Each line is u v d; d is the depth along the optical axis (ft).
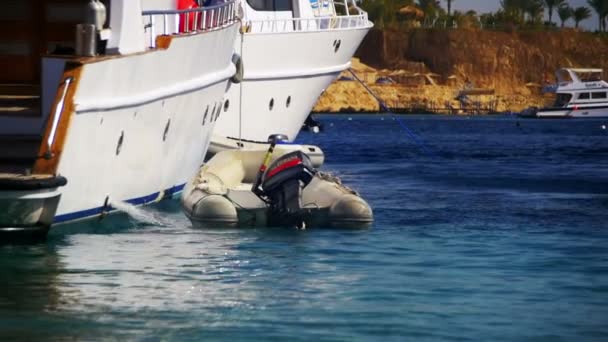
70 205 93.45
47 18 111.14
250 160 125.18
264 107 165.58
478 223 116.47
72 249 91.45
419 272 86.94
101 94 92.94
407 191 154.10
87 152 92.68
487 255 95.50
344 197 110.01
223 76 130.21
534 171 200.75
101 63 91.45
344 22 185.26
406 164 222.07
